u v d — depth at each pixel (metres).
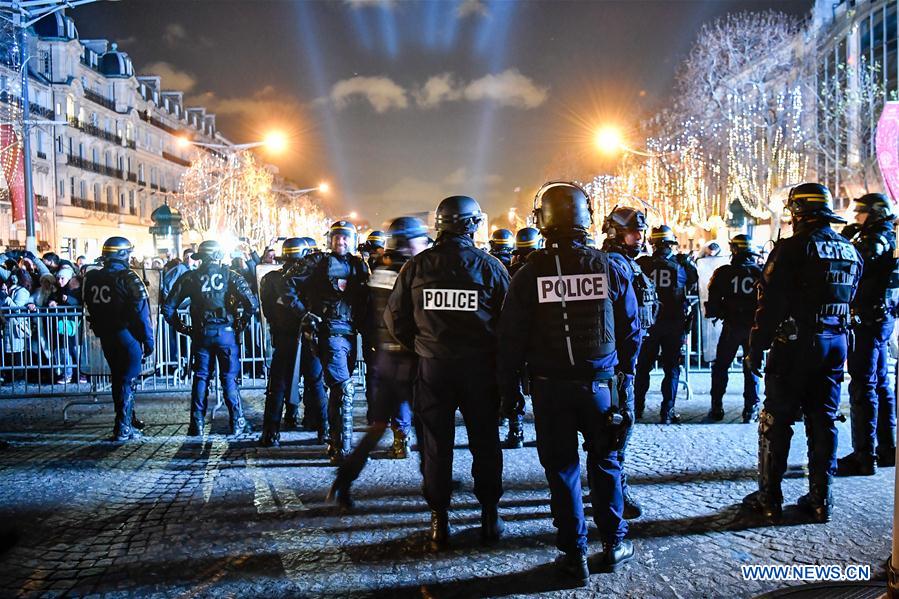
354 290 7.00
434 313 4.89
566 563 4.41
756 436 7.71
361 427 8.48
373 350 6.77
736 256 8.30
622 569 4.54
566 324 4.42
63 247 51.53
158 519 5.52
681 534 5.05
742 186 36.09
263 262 13.69
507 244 8.94
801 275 5.15
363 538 5.10
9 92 25.94
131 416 8.14
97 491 6.22
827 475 5.24
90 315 8.00
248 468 6.88
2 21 17.77
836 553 4.70
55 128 51.50
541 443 4.50
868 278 6.24
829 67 41.41
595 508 4.54
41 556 4.87
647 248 8.32
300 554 4.85
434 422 4.92
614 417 4.39
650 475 6.39
